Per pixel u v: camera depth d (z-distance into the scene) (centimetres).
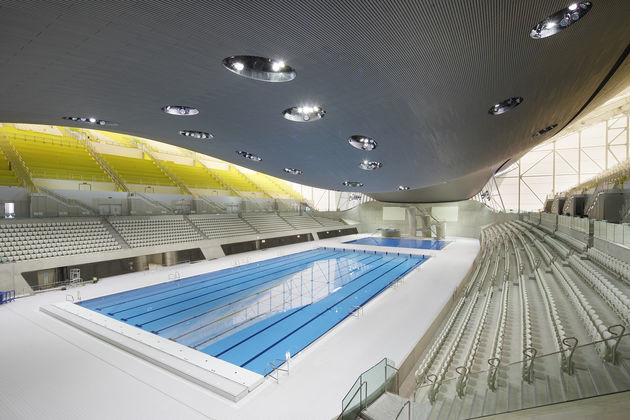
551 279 1038
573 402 341
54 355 749
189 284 1491
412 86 604
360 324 941
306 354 755
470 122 834
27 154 2045
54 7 373
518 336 716
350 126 851
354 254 2369
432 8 376
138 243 1777
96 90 636
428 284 1388
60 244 1497
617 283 769
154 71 551
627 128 2522
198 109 753
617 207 1280
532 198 3008
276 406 560
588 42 498
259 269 1831
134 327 909
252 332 948
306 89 624
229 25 413
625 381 312
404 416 514
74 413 535
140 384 629
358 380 530
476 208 3266
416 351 805
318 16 393
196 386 623
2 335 866
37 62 512
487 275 1429
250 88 623
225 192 3075
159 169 2762
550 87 680
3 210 1566
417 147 1053
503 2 366
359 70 540
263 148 1134
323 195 4719
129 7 375
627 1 388
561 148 2856
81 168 2167
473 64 523
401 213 3681
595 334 570
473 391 448
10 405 556
